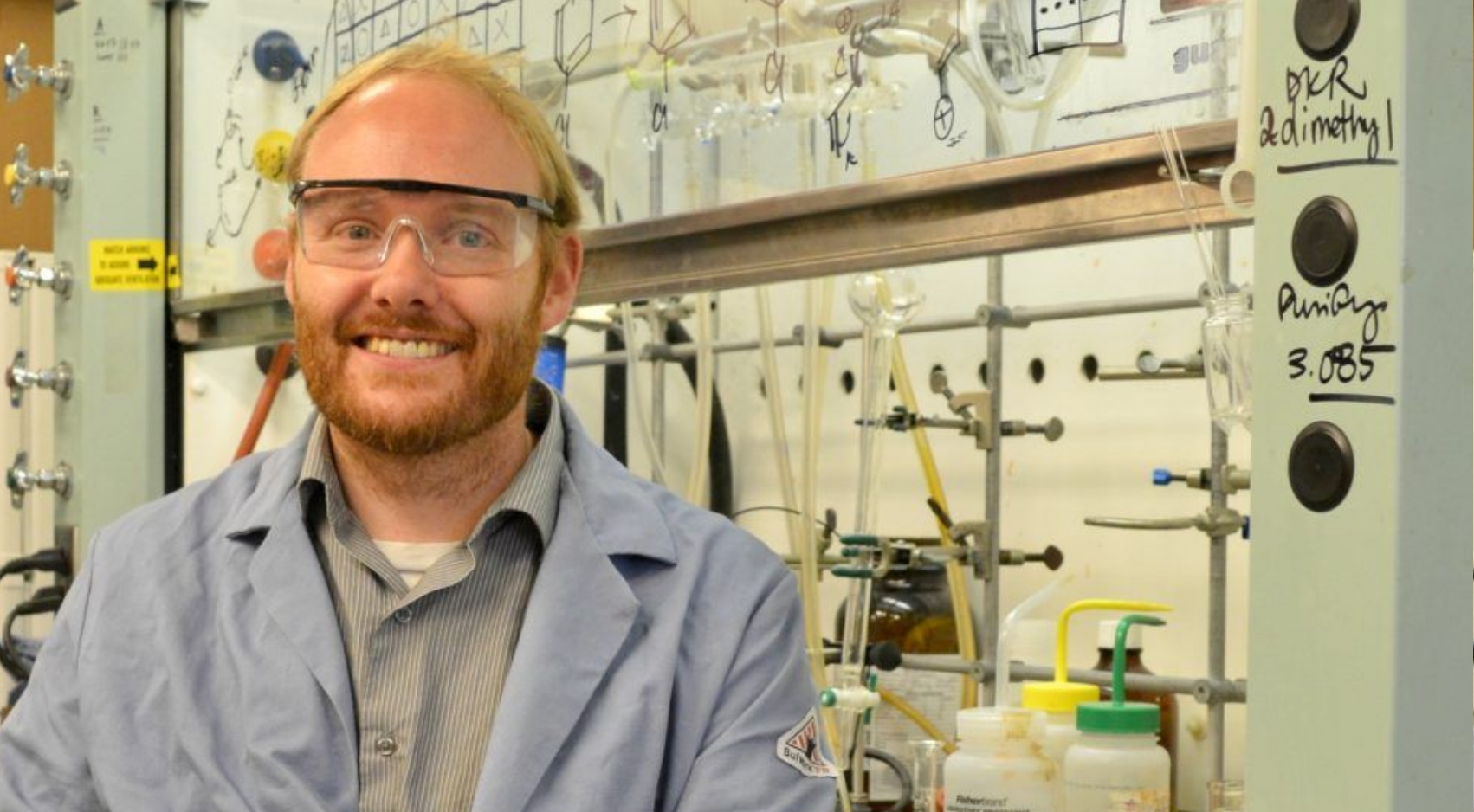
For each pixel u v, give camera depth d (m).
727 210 1.83
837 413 2.69
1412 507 1.01
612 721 1.50
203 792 1.50
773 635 1.58
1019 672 2.06
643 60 1.97
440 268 1.55
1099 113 1.49
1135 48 1.46
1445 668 1.02
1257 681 1.08
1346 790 1.02
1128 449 2.24
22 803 1.56
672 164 1.95
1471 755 1.02
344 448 1.63
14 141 3.37
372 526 1.64
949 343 2.52
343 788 1.49
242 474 1.71
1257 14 1.15
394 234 1.54
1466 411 1.02
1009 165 1.52
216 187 2.76
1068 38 1.51
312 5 2.59
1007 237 1.58
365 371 1.55
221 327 2.79
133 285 2.84
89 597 1.63
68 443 2.84
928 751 1.85
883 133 1.69
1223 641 1.90
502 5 2.18
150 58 2.84
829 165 1.75
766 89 1.82
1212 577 1.91
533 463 1.63
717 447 2.76
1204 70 1.41
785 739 1.53
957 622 2.20
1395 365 1.00
